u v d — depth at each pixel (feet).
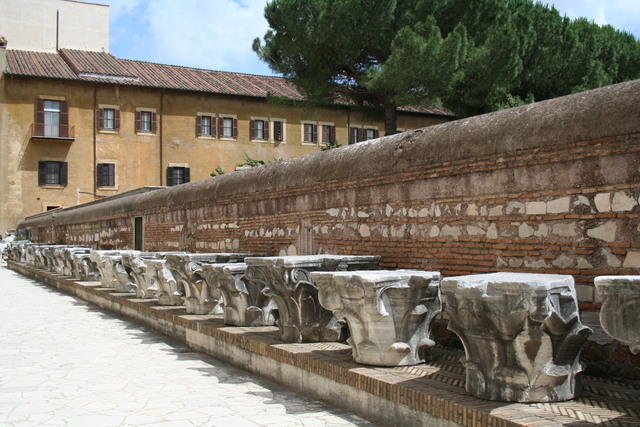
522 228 19.35
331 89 90.58
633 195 16.35
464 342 14.78
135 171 146.20
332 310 18.83
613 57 87.86
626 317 11.62
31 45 162.09
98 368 24.79
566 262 18.01
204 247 42.45
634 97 16.43
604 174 17.07
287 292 22.30
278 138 157.07
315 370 19.26
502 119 20.26
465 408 13.64
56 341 31.45
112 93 145.18
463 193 21.45
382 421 16.38
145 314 35.81
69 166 141.69
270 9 87.76
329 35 80.43
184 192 45.93
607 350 16.40
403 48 75.61
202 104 151.74
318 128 160.04
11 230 136.98
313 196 29.89
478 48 79.51
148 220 54.49
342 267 23.31
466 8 82.12
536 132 18.75
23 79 138.21
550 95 86.94
